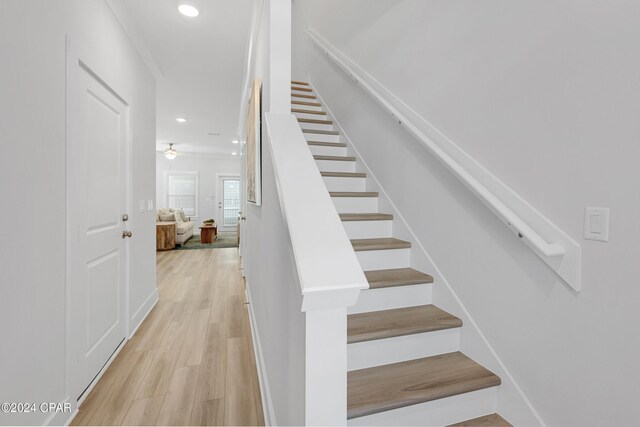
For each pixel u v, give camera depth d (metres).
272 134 1.44
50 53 1.50
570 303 1.14
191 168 10.64
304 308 0.77
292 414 1.03
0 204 1.19
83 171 1.84
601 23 1.04
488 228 1.50
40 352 1.43
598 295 1.06
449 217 1.75
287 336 1.13
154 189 3.52
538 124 1.25
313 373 0.79
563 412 1.17
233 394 1.93
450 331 1.63
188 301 3.65
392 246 2.01
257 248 2.34
